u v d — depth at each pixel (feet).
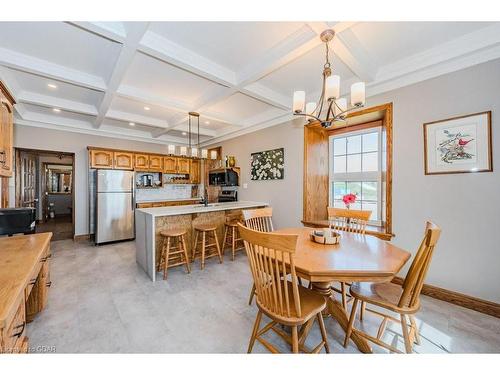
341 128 11.48
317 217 11.85
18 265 3.82
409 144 7.82
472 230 6.62
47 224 21.03
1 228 6.79
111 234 14.15
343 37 6.07
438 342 5.16
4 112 6.57
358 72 7.67
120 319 6.06
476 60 6.47
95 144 15.61
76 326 5.73
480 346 5.03
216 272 9.51
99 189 13.75
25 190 16.05
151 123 14.34
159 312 6.42
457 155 6.82
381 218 10.00
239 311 6.51
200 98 10.75
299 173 11.75
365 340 4.91
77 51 7.13
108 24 5.52
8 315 2.40
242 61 7.81
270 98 10.23
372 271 3.90
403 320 4.40
